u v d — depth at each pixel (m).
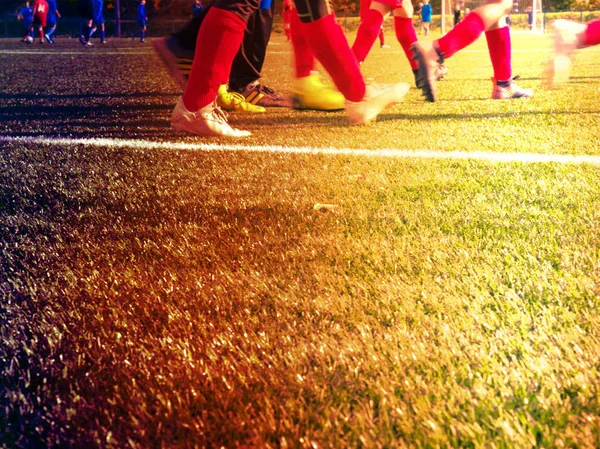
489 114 5.99
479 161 3.95
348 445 1.38
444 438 1.38
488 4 4.29
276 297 2.12
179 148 4.62
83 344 1.87
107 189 3.59
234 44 4.19
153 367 1.71
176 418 1.50
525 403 1.49
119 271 2.41
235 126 5.55
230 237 2.73
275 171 3.86
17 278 2.38
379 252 2.47
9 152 4.59
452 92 8.17
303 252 2.51
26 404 1.58
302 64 4.09
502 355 1.71
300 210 3.07
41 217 3.12
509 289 2.11
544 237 2.59
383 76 11.34
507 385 1.58
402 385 1.58
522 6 39.75
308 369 1.68
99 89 9.00
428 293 2.09
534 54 15.72
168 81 10.10
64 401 1.59
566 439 1.36
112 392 1.61
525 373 1.61
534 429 1.41
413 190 3.34
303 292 2.14
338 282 2.21
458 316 1.93
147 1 49.38
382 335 1.82
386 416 1.45
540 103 6.64
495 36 6.94
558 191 3.24
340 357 1.71
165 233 2.82
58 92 8.67
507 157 4.04
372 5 5.66
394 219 2.88
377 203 3.13
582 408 1.48
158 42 4.64
